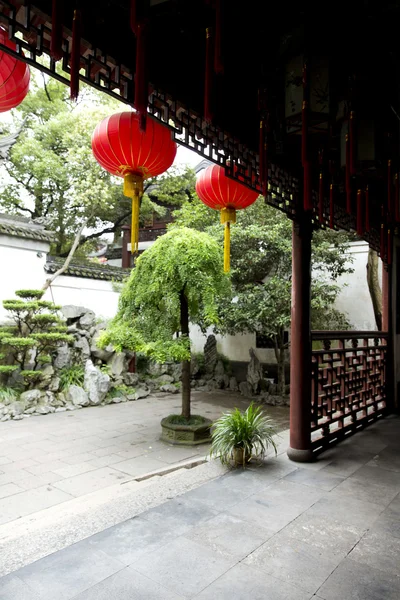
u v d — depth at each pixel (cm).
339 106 278
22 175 1396
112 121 267
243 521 285
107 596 203
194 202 1223
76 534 264
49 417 883
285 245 941
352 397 523
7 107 205
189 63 252
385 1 227
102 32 199
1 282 1030
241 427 409
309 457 414
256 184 338
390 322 643
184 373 735
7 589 207
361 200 400
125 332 673
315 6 233
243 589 210
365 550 250
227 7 221
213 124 278
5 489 509
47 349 1000
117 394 1075
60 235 1641
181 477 374
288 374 1233
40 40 172
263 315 948
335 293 1038
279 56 256
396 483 360
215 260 693
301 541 259
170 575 221
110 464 603
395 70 272
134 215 281
